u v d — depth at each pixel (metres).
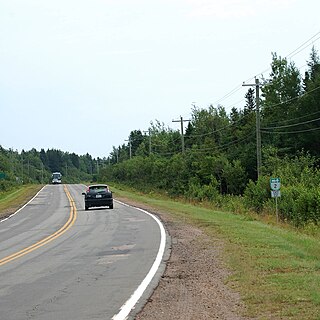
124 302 9.78
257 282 10.87
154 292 10.55
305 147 63.03
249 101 88.25
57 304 9.90
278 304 8.98
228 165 63.03
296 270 12.12
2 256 17.36
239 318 8.29
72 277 12.77
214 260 14.30
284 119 67.56
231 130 77.19
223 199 48.81
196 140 85.69
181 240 19.55
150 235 21.73
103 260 15.38
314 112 63.41
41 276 13.10
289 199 32.97
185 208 38.81
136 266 13.98
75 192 74.69
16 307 9.76
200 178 64.81
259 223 26.50
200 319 8.31
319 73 66.75
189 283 11.38
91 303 9.85
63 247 19.05
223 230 21.75
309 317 8.04
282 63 72.38
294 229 26.00
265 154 56.09
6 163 138.00
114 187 90.12
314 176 42.22
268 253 14.90
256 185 40.84
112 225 27.12
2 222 33.47
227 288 10.62
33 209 45.16
